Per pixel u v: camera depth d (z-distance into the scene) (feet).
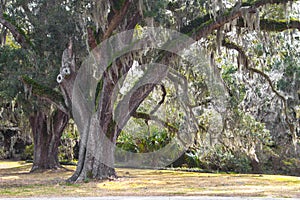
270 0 38.88
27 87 45.78
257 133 59.11
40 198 28.30
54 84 46.57
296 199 26.91
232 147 59.98
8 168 74.59
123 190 34.91
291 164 64.64
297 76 57.77
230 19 40.19
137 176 51.44
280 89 60.64
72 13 43.78
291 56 57.82
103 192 33.27
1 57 45.75
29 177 53.21
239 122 57.57
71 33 45.16
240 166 65.36
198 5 43.04
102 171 44.27
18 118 68.59
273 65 62.13
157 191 33.71
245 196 29.43
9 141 99.45
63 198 28.04
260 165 65.92
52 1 45.96
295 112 60.34
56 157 67.82
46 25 45.03
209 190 34.42
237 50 49.42
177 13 43.88
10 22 49.19
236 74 62.18
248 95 67.77
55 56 46.26
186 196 29.17
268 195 30.17
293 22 42.55
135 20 42.83
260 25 42.80
